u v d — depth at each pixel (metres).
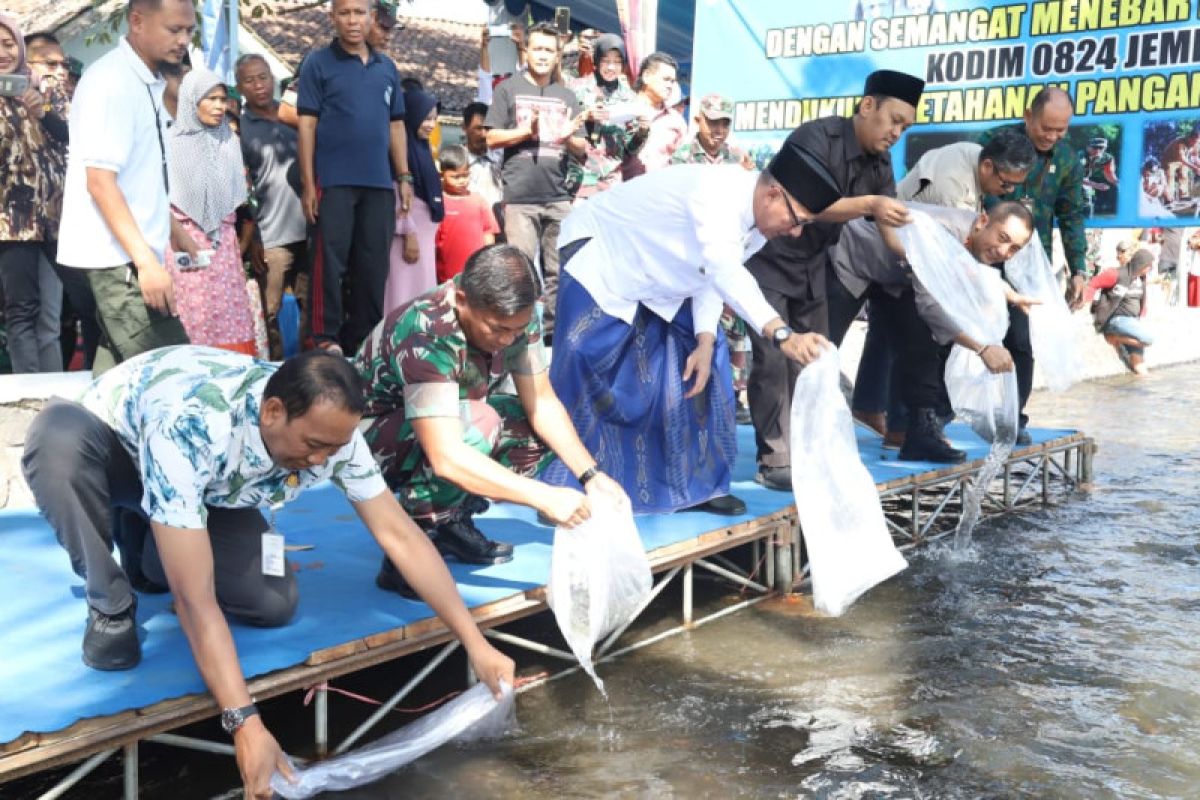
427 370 3.10
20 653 2.83
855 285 5.25
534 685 3.42
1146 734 3.09
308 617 3.12
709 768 2.87
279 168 6.21
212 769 2.86
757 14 7.47
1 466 4.35
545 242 7.14
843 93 7.29
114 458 2.75
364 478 2.77
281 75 16.14
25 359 5.34
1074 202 5.96
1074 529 5.41
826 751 2.97
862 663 3.63
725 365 4.43
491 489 3.13
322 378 2.36
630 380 4.15
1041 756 2.95
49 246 5.39
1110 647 3.77
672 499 4.30
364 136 5.46
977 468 5.42
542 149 6.96
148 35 3.64
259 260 6.16
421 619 3.12
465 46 19.34
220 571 2.93
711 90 7.67
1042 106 5.49
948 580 4.55
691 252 3.92
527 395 3.48
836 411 3.77
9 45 5.13
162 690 2.60
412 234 6.16
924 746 3.01
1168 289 17.64
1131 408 9.36
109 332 3.72
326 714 2.93
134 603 2.76
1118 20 6.42
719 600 4.32
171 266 4.88
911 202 5.17
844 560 3.78
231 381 2.54
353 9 5.39
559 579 3.24
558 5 9.92
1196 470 6.82
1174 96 6.30
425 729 2.89
